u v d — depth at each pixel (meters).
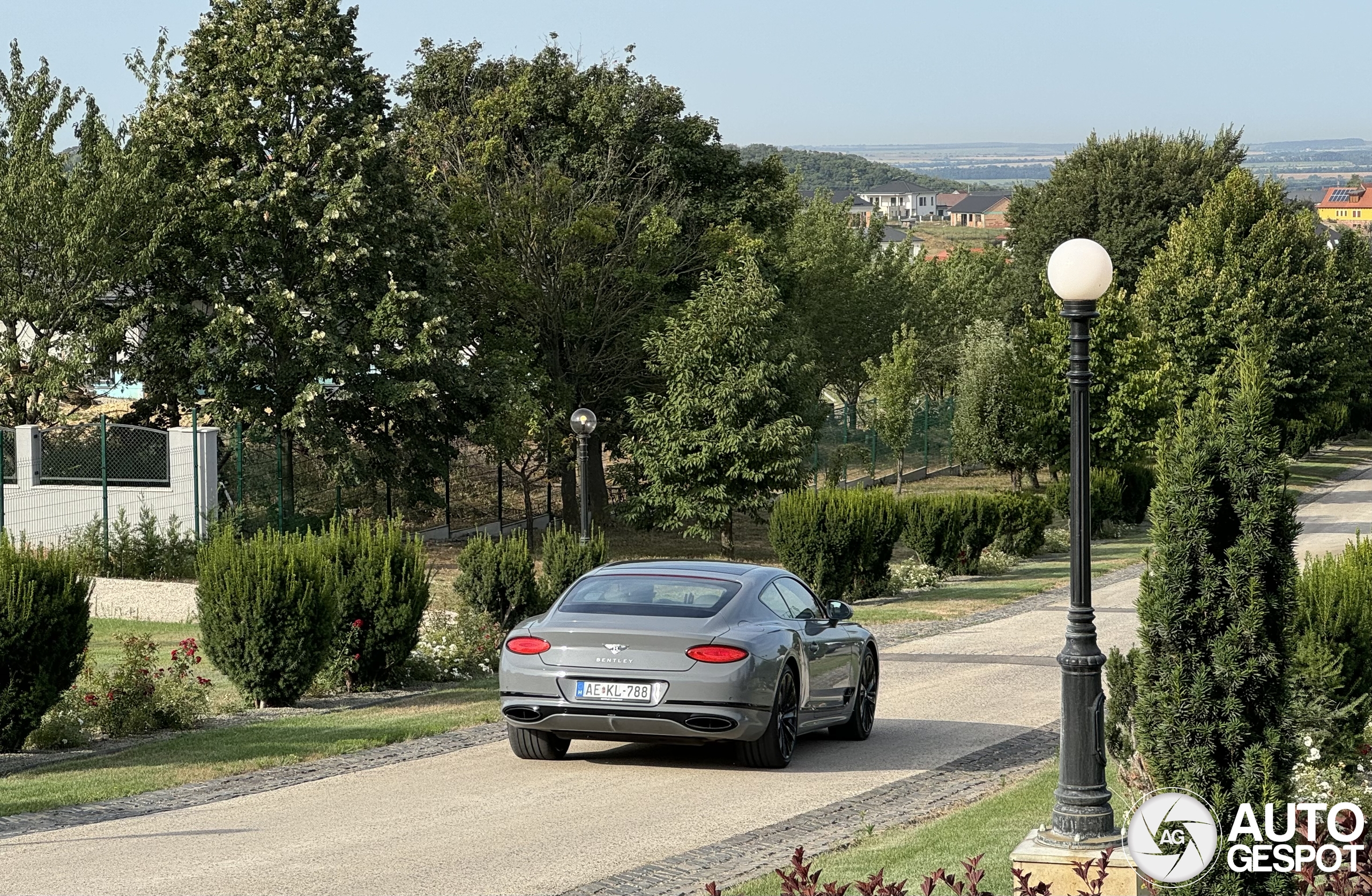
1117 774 9.64
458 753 12.34
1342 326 66.44
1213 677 6.39
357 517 37.44
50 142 33.34
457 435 37.94
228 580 14.93
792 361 35.22
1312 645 10.86
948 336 69.62
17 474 31.94
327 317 33.56
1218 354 57.56
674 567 12.22
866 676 13.14
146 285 34.88
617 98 43.88
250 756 12.05
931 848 8.27
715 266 43.06
